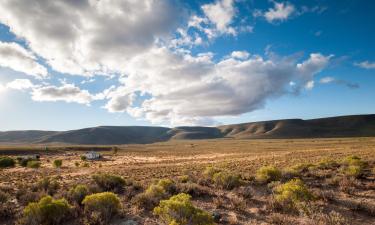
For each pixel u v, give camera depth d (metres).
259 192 14.87
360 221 9.98
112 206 11.07
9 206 11.70
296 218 10.37
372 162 23.27
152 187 14.00
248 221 10.42
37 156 73.44
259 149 101.94
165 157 77.44
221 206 12.44
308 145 112.38
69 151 112.81
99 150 126.06
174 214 9.61
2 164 48.22
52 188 16.81
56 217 10.12
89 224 9.85
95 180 17.95
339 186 14.92
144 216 11.07
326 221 9.70
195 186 15.58
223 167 31.72
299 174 18.77
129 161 64.75
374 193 13.26
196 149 128.75
